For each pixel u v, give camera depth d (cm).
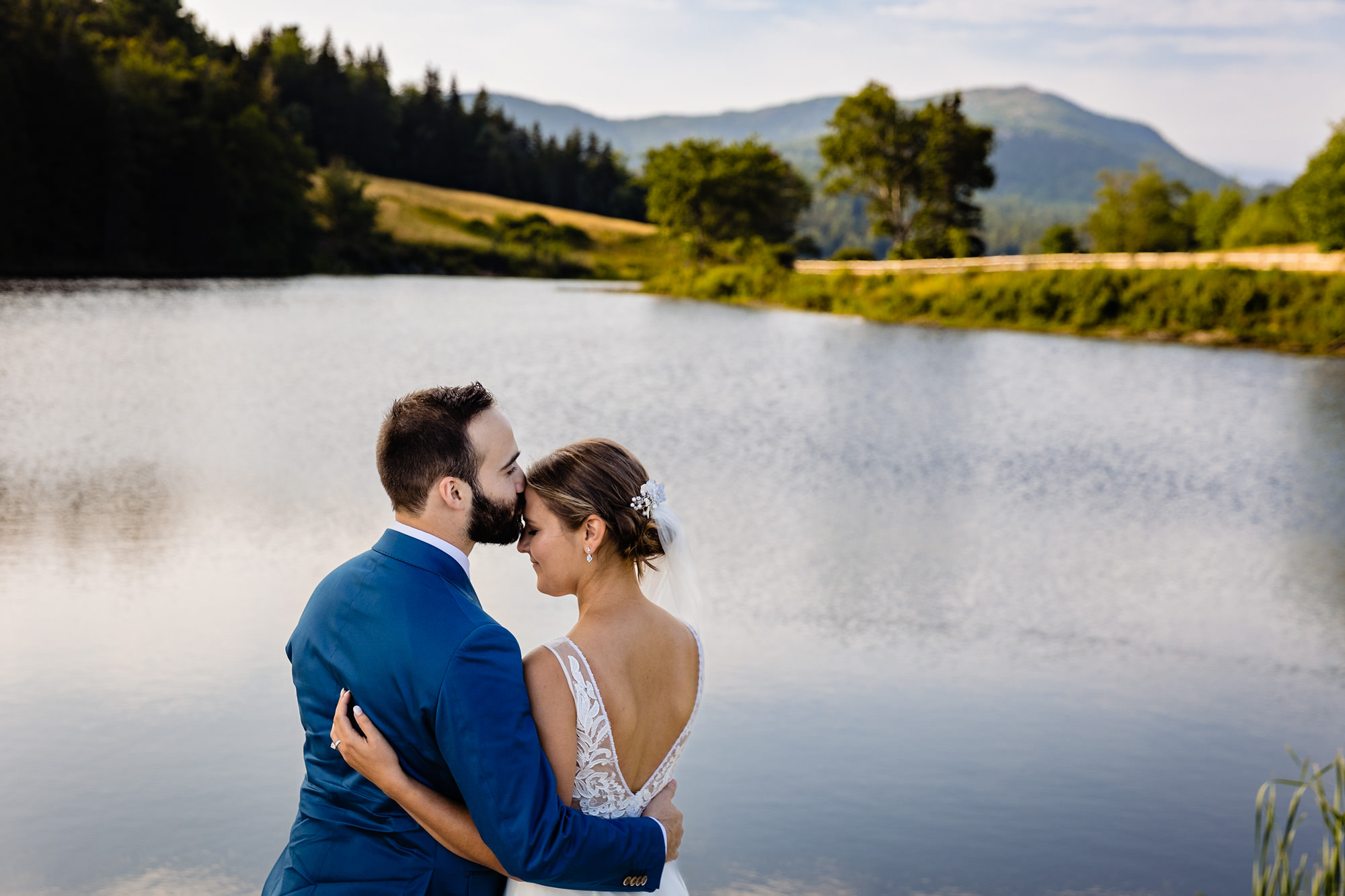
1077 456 1622
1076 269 4131
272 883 184
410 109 11381
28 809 461
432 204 9675
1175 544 1119
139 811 460
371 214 7906
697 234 6906
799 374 2559
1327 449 1722
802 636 772
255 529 976
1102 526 1189
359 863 174
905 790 529
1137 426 1922
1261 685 714
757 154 6738
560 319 4094
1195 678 723
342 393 1916
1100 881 452
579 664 182
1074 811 516
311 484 1180
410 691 167
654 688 191
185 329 2966
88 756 513
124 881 405
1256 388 2455
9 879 405
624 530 190
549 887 180
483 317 4019
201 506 1062
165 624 711
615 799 185
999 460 1570
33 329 2747
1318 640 815
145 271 5766
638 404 1998
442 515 180
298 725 555
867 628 795
